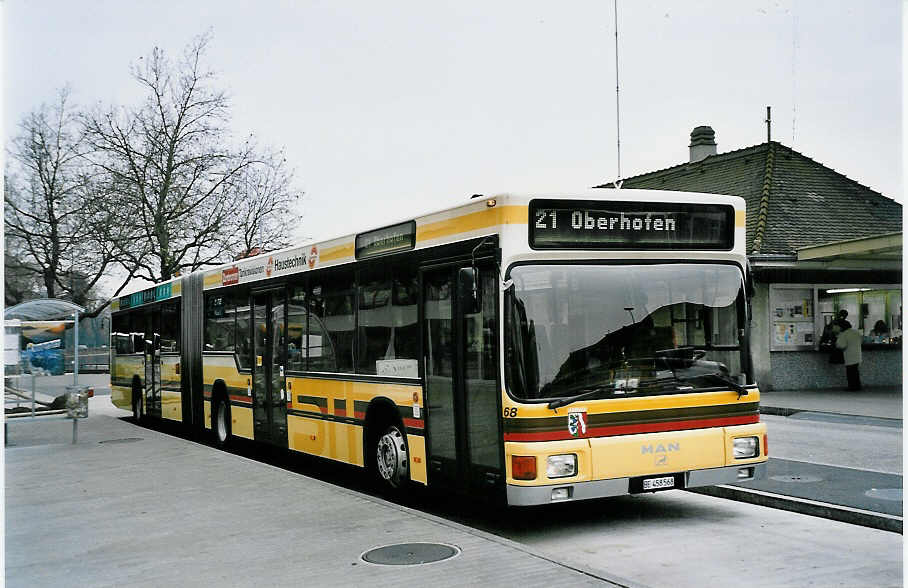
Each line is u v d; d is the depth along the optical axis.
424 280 9.44
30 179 37.38
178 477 11.73
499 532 8.67
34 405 16.94
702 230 8.55
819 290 24.95
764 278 24.44
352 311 11.08
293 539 7.89
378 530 8.09
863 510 8.62
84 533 8.58
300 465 14.24
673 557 7.43
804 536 8.09
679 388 8.21
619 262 8.22
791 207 26.45
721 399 8.38
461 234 8.73
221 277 15.89
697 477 8.20
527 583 6.22
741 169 29.38
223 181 37.00
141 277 37.06
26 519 9.36
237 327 15.03
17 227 37.09
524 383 7.79
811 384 24.80
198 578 6.79
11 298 39.91
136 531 8.55
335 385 11.48
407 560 6.97
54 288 39.25
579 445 7.76
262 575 6.78
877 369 25.66
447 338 8.98
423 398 9.45
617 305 8.14
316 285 12.11
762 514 9.12
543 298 7.96
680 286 8.41
